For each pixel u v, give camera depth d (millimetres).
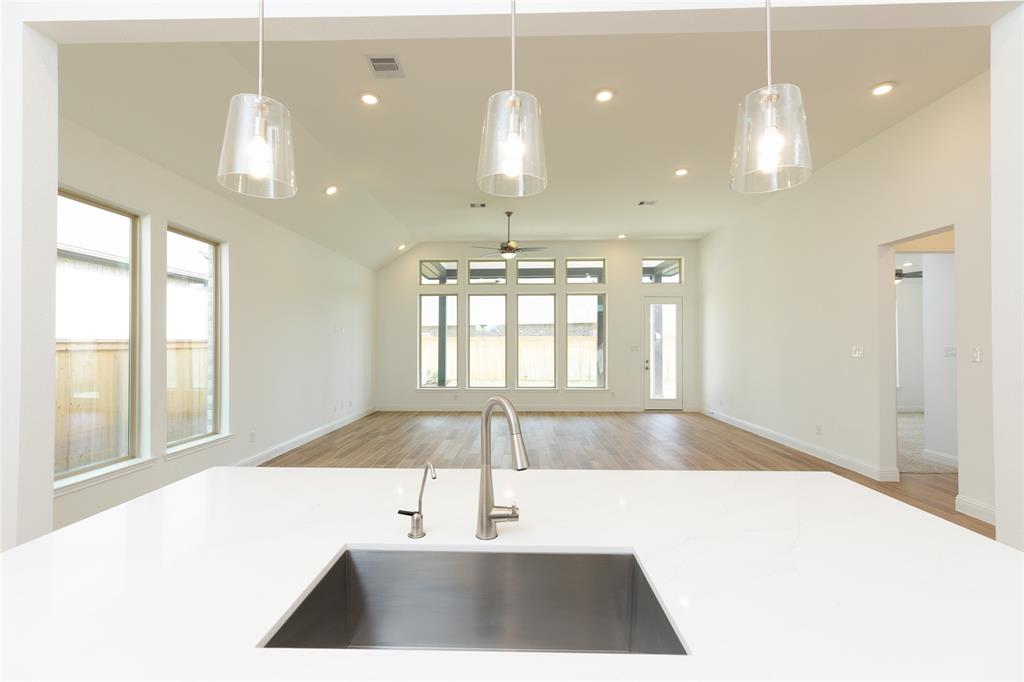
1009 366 1771
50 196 1817
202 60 3094
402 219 7422
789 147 1387
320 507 1392
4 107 1705
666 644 852
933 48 3104
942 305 4945
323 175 5168
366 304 8734
